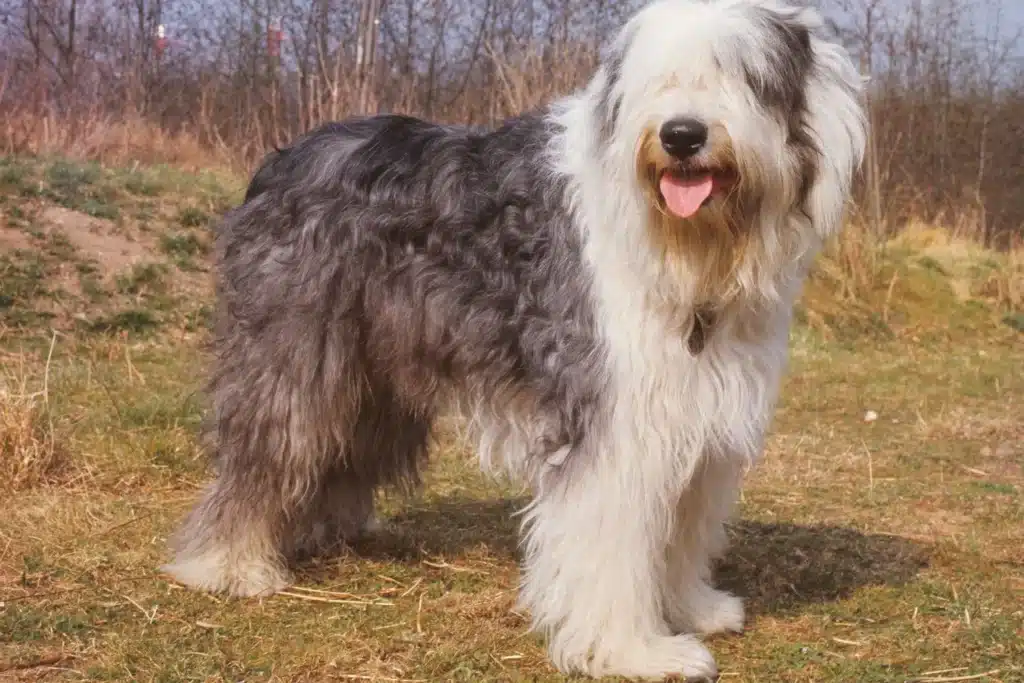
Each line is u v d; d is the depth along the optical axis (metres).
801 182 2.01
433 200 2.21
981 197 9.31
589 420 2.07
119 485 2.78
